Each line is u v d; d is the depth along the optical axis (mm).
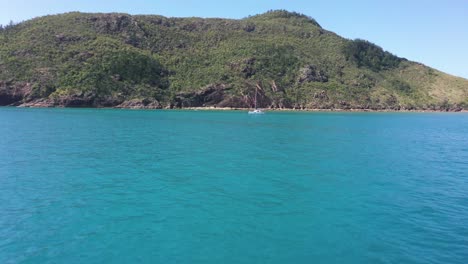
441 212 19375
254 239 15492
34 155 33781
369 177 27859
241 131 62594
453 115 169500
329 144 47938
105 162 31219
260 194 22281
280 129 68750
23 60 136250
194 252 14180
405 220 18062
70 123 67188
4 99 123438
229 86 158125
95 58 145125
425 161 36062
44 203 19641
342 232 16391
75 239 15125
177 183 24469
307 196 22125
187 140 47625
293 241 15344
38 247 14336
